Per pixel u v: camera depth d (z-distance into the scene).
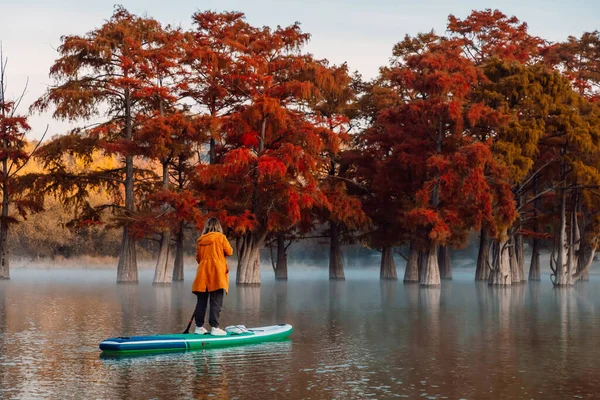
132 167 53.66
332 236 64.12
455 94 49.50
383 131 58.38
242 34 52.81
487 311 29.75
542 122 50.09
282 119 47.91
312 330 22.17
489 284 52.94
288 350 17.88
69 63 50.00
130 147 48.84
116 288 44.59
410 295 40.44
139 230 48.72
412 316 27.19
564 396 12.96
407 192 56.03
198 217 47.25
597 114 53.44
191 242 85.06
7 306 30.05
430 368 15.59
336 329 22.50
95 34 50.78
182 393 12.97
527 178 57.16
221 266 18.59
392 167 54.94
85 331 21.25
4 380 14.05
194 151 53.00
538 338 20.69
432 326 23.64
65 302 32.31
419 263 61.12
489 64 53.97
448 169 47.12
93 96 51.06
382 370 15.30
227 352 17.52
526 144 49.09
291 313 27.94
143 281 56.25
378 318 26.23
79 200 54.22
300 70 51.91
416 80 50.47
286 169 46.47
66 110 50.12
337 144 49.84
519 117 52.59
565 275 53.62
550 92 52.12
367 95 64.75
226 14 53.28
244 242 52.19
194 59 50.44
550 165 55.44
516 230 54.47
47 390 13.19
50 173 53.94
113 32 50.25
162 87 49.56
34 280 54.94
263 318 25.80
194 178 50.41
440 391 13.30
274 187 48.12
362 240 63.72
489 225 49.28
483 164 46.62
